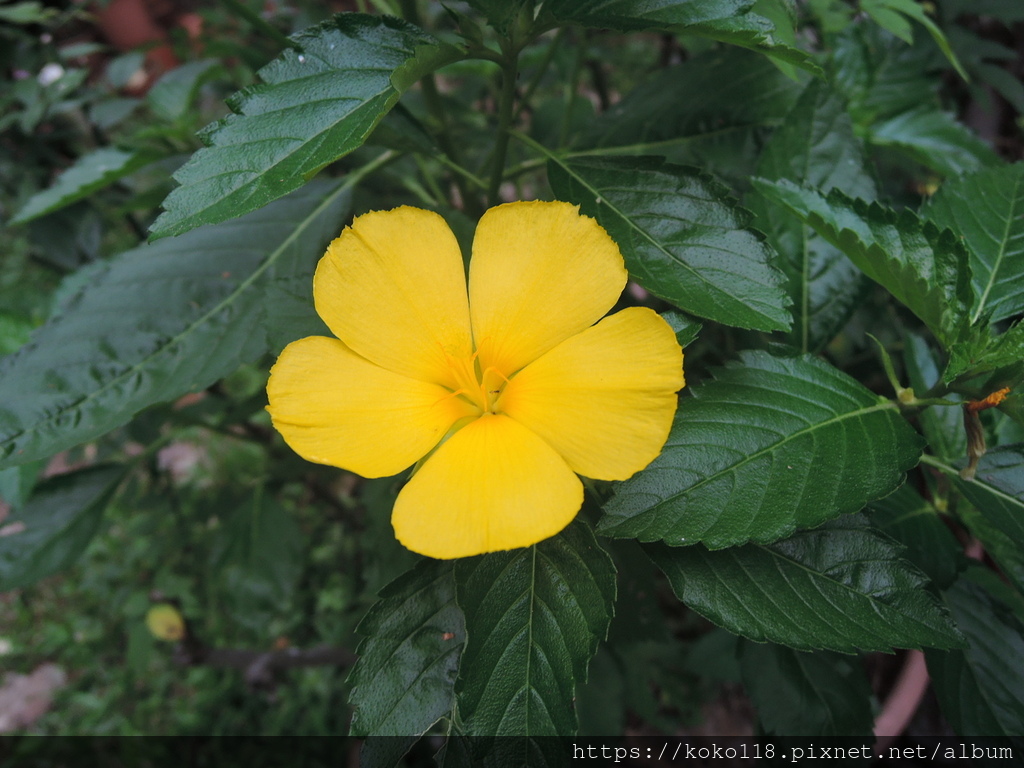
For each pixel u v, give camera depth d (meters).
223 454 0.37
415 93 0.19
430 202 0.16
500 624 0.10
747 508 0.10
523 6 0.11
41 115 0.23
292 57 0.10
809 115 0.14
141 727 0.31
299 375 0.10
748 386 0.11
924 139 0.17
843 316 0.14
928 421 0.14
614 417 0.10
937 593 0.13
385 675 0.11
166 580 0.31
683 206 0.12
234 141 0.10
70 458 0.24
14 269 0.38
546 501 0.09
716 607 0.11
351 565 0.32
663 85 0.16
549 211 0.10
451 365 0.11
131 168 0.17
